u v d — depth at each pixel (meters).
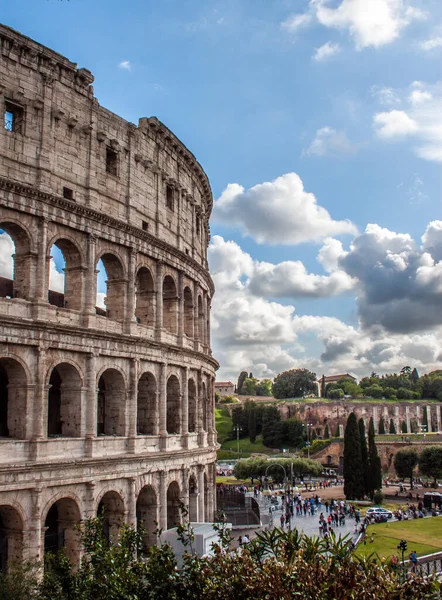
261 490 158.00
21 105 57.22
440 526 100.94
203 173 90.50
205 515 87.88
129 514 62.88
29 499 52.88
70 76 62.62
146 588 31.23
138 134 71.81
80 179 62.69
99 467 59.19
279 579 28.44
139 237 68.75
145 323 72.50
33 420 54.00
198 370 83.19
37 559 51.94
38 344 54.84
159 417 70.50
